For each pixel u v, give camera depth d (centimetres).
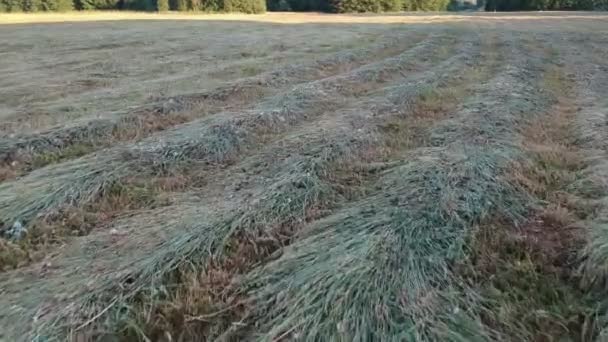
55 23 2566
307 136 555
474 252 318
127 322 261
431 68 1055
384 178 442
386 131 592
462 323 251
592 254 299
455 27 2269
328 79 886
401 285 278
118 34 1905
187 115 676
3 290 288
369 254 306
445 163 454
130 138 582
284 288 283
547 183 429
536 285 287
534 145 522
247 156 521
